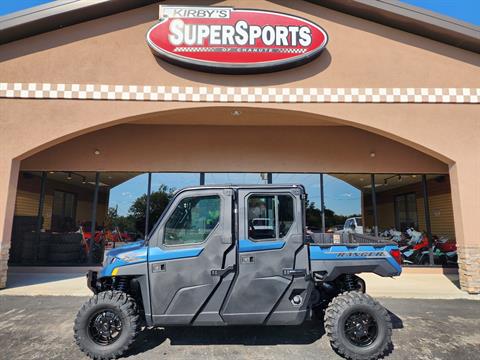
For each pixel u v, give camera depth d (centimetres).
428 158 1041
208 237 412
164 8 757
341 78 776
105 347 396
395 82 780
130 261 414
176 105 756
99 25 771
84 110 748
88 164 1004
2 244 727
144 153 1014
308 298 414
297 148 1034
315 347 437
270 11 763
